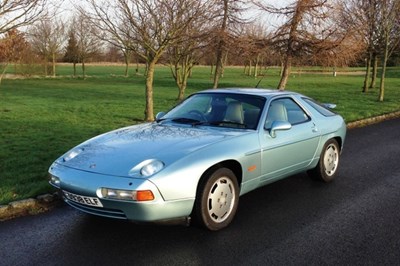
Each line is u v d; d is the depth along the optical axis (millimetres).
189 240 4043
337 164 6379
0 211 4762
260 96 5336
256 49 13617
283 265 3545
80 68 75250
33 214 4793
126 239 4070
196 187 3980
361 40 14914
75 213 4816
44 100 22203
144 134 4723
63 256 3711
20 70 47500
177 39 12383
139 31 11680
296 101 5793
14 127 12078
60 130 11469
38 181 6016
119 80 44406
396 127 12211
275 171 5086
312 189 5793
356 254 3760
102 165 3994
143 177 3742
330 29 13023
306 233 4238
